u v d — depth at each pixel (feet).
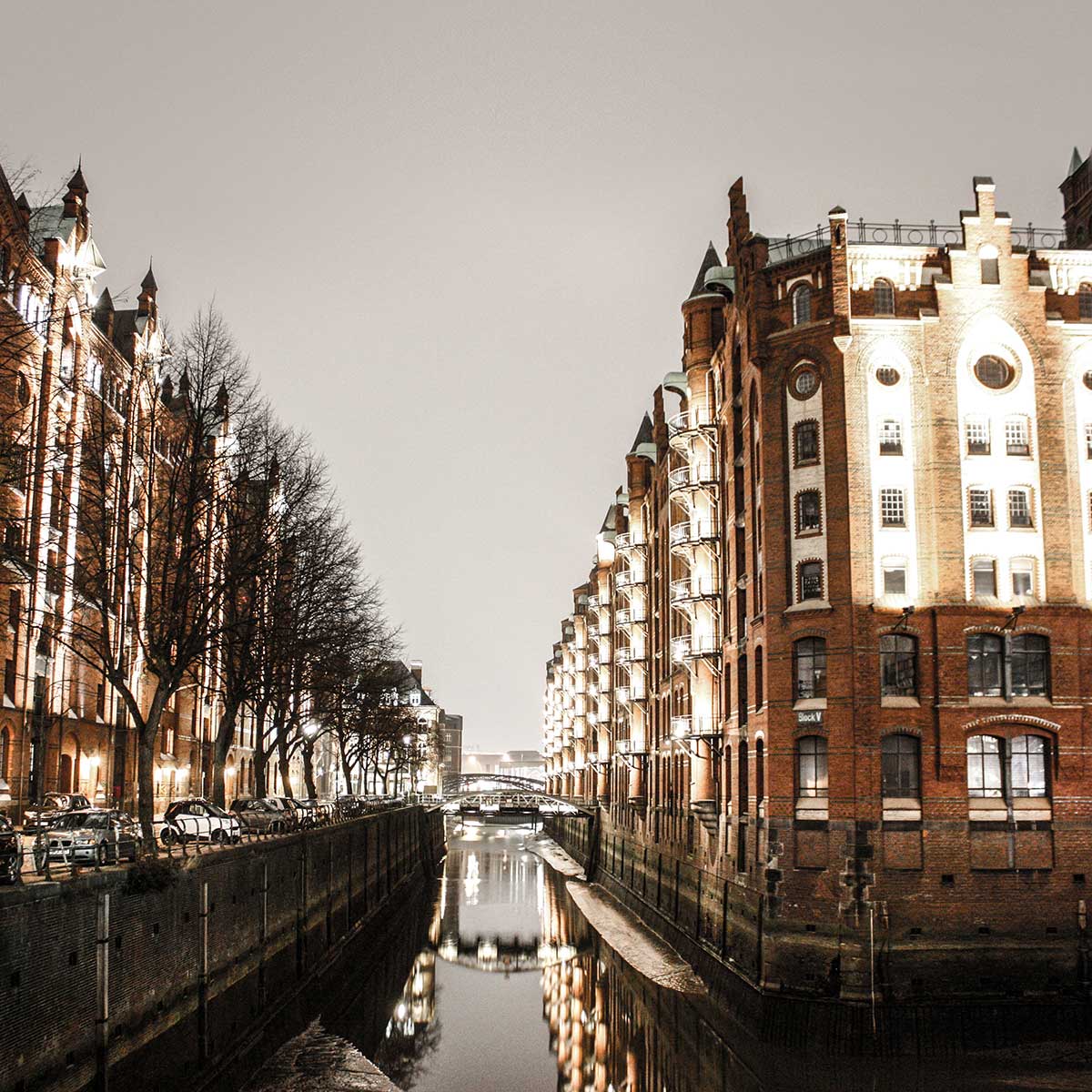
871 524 136.36
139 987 91.71
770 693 137.80
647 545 256.93
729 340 166.50
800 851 132.57
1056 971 127.65
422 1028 146.82
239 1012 119.85
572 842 411.95
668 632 223.51
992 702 133.39
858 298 140.87
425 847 359.25
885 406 139.44
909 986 126.21
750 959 138.41
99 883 84.23
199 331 143.02
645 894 232.94
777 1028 127.03
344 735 275.80
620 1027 147.23
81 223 179.83
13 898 70.69
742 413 160.86
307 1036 133.80
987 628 134.82
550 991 170.91
